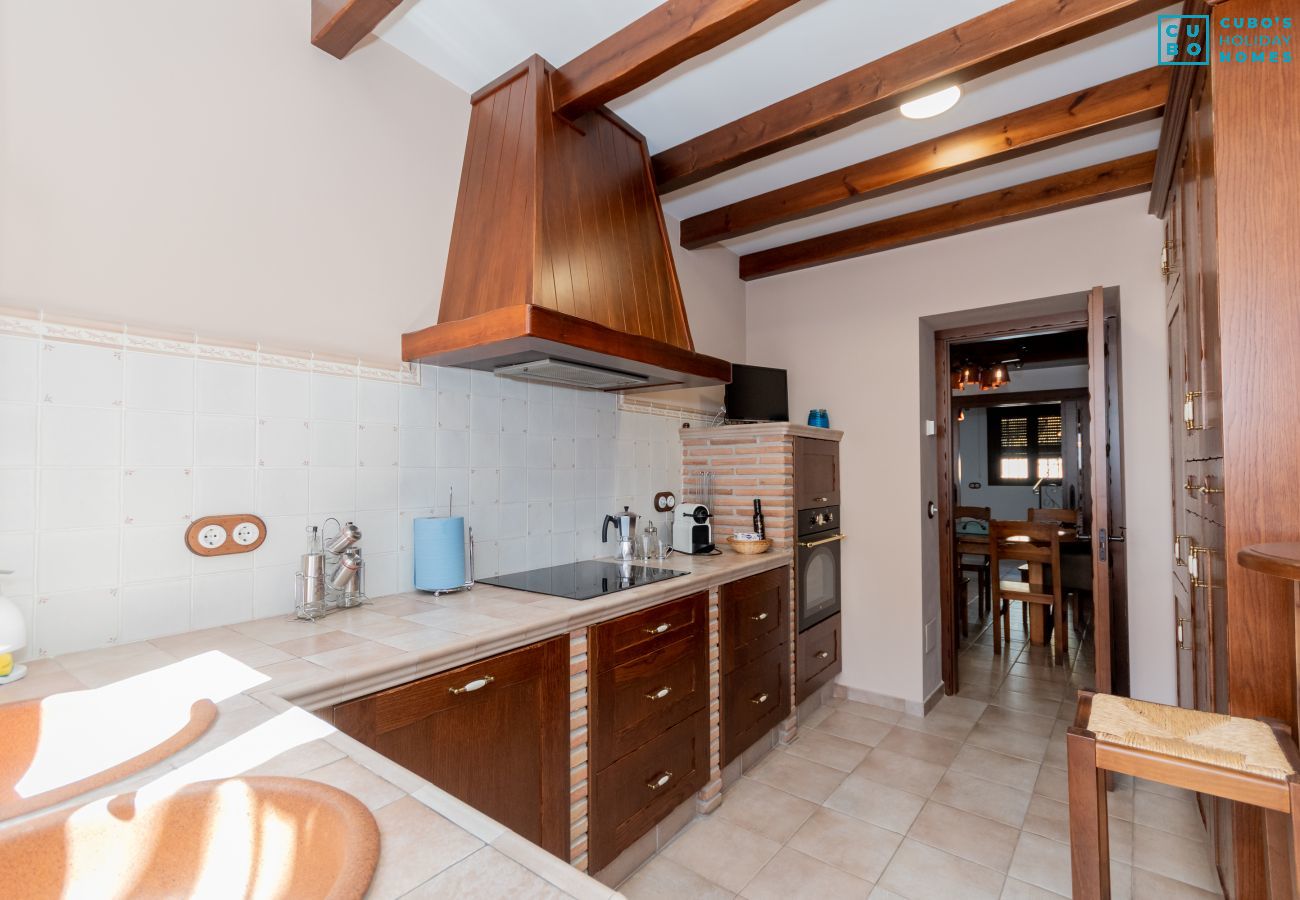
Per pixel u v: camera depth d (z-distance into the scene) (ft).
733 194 9.70
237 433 5.20
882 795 7.77
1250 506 4.42
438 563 6.19
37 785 3.19
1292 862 3.97
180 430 4.87
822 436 10.66
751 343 12.49
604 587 6.66
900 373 10.80
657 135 8.02
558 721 5.53
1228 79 4.51
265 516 5.36
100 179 4.50
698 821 7.23
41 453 4.22
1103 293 8.57
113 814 2.27
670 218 10.41
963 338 11.54
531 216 6.04
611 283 6.82
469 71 6.88
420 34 6.31
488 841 2.08
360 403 6.07
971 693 11.35
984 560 17.38
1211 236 4.99
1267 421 4.36
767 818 7.29
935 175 8.18
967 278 10.19
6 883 2.07
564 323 5.72
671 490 10.52
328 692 3.83
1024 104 7.31
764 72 6.75
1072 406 23.38
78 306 4.39
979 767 8.48
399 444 6.40
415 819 2.23
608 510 9.09
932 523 11.18
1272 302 4.35
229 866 2.30
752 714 8.41
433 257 6.78
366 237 6.18
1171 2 5.04
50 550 4.25
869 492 11.05
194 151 5.00
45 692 3.51
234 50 5.26
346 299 6.00
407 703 4.31
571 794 5.64
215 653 4.36
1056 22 5.44
